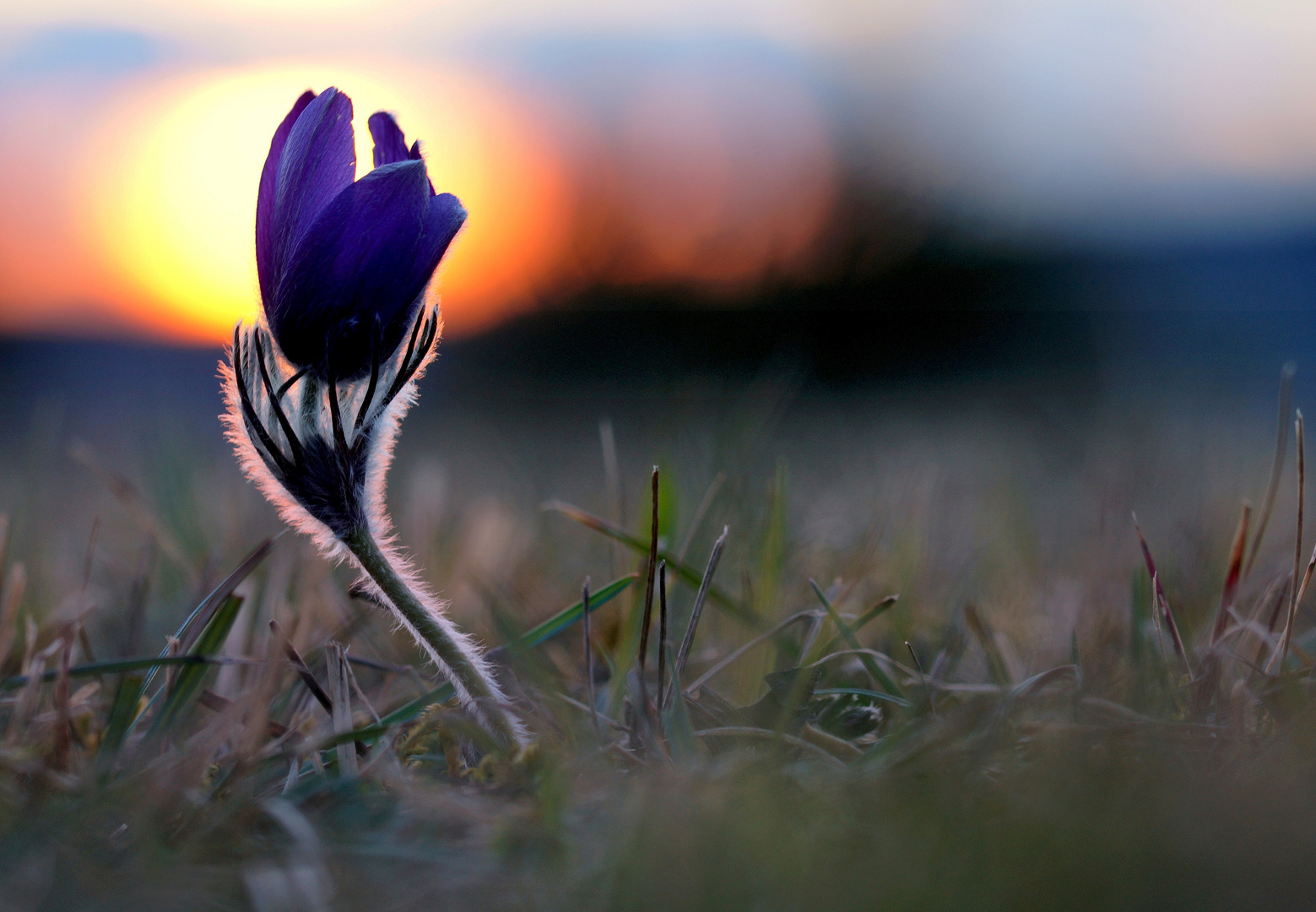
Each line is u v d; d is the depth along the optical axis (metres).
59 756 0.32
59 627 0.40
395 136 0.33
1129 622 0.40
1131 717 0.34
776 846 0.28
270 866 0.30
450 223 0.33
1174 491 0.57
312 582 0.42
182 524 0.50
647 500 0.43
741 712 0.35
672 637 0.42
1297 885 0.27
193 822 0.31
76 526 0.59
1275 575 0.41
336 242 0.32
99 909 0.29
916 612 0.43
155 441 0.71
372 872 0.29
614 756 0.33
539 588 0.46
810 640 0.37
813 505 0.62
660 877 0.28
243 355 0.33
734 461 0.47
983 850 0.28
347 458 0.33
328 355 0.33
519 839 0.30
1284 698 0.34
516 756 0.32
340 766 0.33
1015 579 0.47
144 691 0.36
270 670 0.33
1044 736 0.32
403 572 0.34
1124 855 0.28
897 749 0.32
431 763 0.34
